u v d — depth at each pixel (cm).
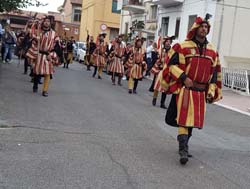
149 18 3381
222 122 1145
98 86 1703
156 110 1196
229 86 2066
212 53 663
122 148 718
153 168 620
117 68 1845
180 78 648
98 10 4859
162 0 2789
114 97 1390
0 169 563
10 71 1798
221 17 2305
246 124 1146
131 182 551
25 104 1041
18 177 539
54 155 641
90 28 5003
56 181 535
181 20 2731
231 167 664
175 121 675
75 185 525
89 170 586
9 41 2236
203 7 2423
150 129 906
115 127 890
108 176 568
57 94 1290
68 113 987
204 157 713
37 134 758
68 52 2703
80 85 1652
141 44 1577
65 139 741
